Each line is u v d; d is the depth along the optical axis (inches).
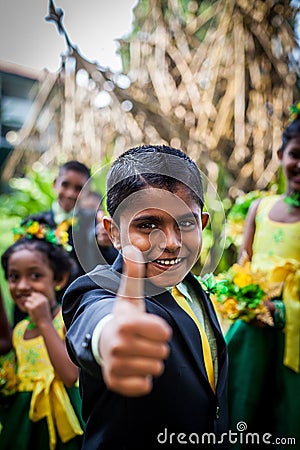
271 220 82.4
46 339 63.2
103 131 114.3
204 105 104.0
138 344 20.2
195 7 108.9
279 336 75.8
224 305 73.1
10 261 69.1
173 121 107.0
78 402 65.7
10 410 65.9
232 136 104.7
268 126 102.6
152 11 107.2
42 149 132.0
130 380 20.3
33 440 64.9
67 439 63.6
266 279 75.5
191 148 104.3
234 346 74.8
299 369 74.2
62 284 73.9
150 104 109.3
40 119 125.0
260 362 73.9
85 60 107.0
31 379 66.5
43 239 72.3
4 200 162.4
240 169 104.7
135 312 21.1
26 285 68.6
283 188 100.1
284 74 102.2
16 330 71.2
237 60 101.2
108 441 34.3
